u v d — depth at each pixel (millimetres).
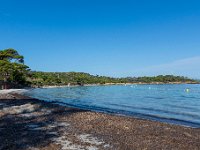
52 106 43688
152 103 62656
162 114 41375
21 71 159250
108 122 27859
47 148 17453
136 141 19734
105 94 102375
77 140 19703
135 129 24516
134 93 110500
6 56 159875
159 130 24266
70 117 31406
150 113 42625
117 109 49094
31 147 17656
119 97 85250
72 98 81125
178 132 23578
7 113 34906
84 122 27781
